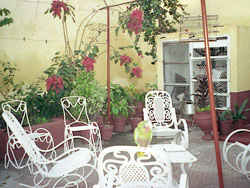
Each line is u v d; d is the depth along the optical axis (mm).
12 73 6027
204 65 7148
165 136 4719
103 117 6742
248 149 3822
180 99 7586
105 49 7836
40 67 6523
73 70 6016
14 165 4551
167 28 8047
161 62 7762
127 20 6562
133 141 6113
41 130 5215
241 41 6738
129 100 7305
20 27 6141
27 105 5727
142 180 2348
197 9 8023
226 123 6016
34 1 6352
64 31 6656
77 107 5930
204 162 4680
